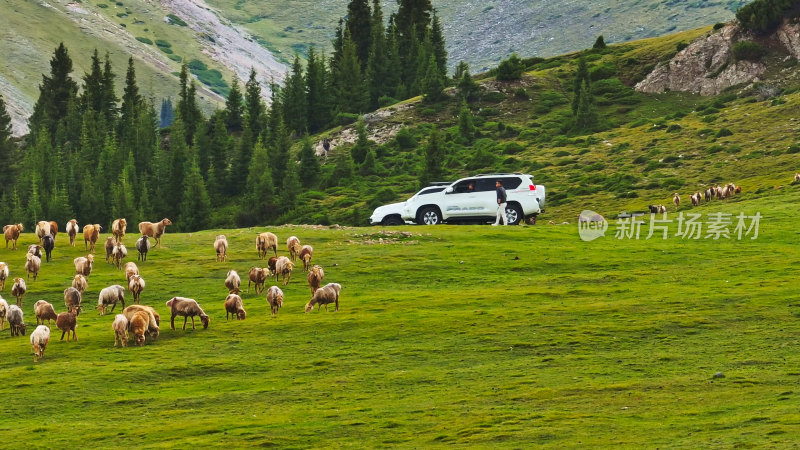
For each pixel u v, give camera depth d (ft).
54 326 320.50
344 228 518.78
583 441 185.98
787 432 178.91
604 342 271.28
